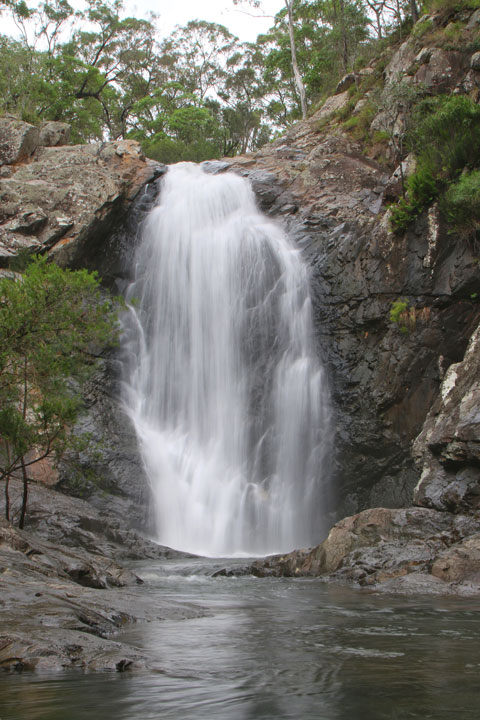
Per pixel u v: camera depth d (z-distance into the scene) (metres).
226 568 15.15
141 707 4.37
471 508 15.26
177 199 27.78
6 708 4.34
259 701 4.52
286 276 25.31
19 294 13.95
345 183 28.44
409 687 4.90
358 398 23.00
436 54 27.73
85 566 11.86
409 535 14.55
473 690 4.81
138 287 26.53
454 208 21.34
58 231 25.44
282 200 28.20
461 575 11.93
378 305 23.14
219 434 24.41
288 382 24.25
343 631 7.49
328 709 4.33
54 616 6.84
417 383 22.08
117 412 23.00
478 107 23.56
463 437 15.81
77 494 20.09
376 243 23.69
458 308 21.78
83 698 4.57
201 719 4.10
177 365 25.48
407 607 9.57
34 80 37.31
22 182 26.58
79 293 14.70
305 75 45.50
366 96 33.22
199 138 52.00
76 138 46.47
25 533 13.08
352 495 22.77
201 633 7.26
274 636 7.11
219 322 25.56
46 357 14.42
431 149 23.45
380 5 40.06
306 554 15.09
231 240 26.31
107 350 24.16
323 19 45.88
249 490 23.17
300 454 23.45
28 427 14.70
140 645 6.53
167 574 14.89
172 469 22.52
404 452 22.17
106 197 26.14
